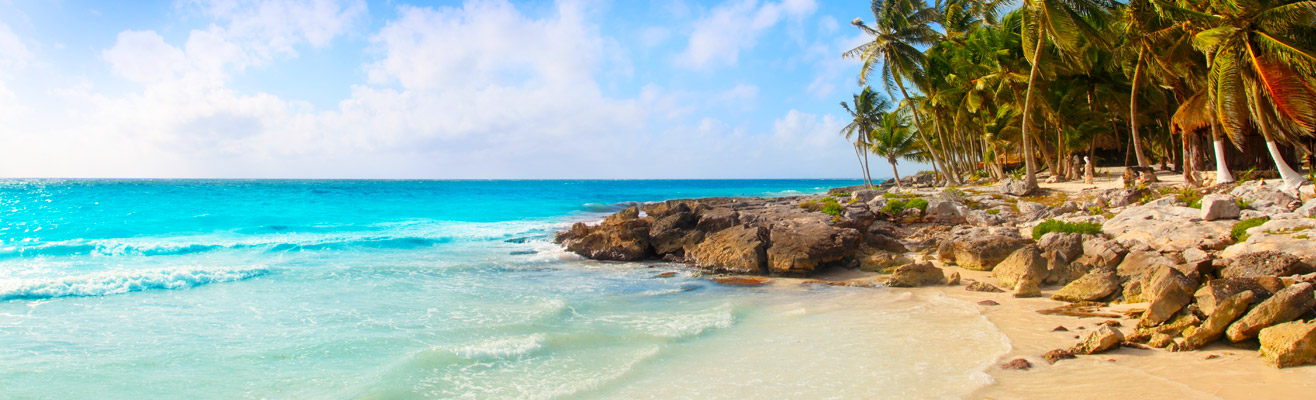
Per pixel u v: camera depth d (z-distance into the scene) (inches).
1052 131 1585.9
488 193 2701.8
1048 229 691.4
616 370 314.2
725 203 1344.7
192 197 1962.4
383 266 692.1
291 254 792.9
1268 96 745.6
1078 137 1418.6
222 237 969.5
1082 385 265.1
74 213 1331.2
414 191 2765.7
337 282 583.8
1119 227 652.7
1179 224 610.9
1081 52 1062.4
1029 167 1035.9
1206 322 305.7
